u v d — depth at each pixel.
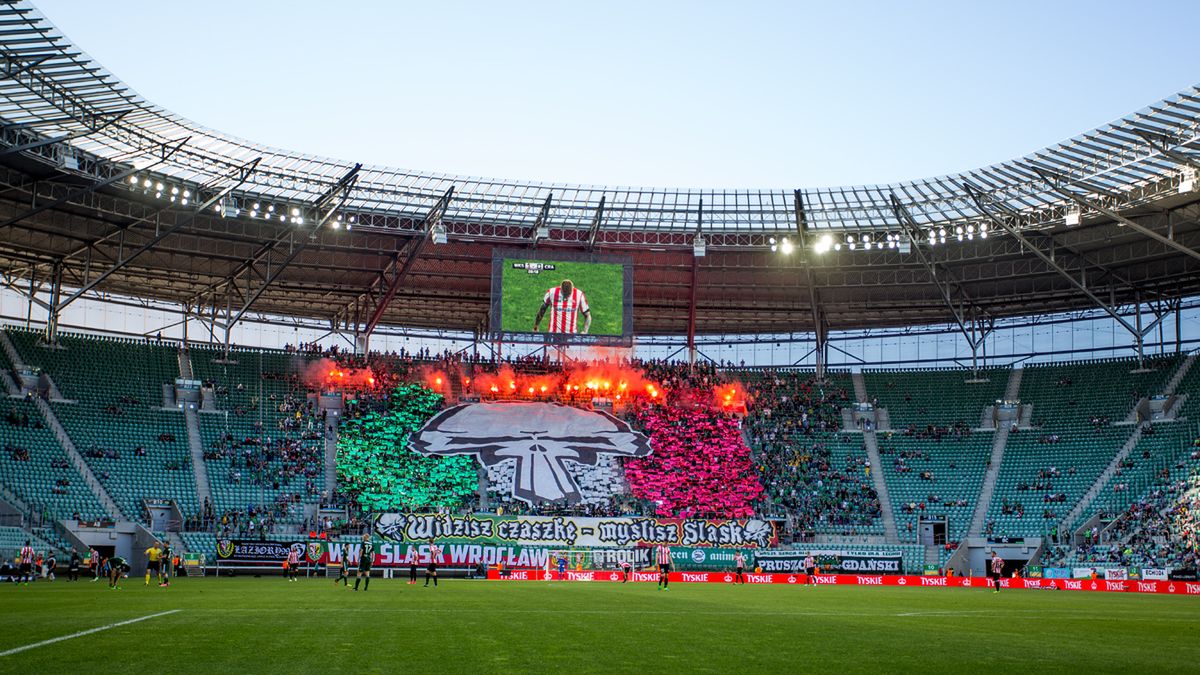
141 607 32.22
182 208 72.00
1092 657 21.70
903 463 87.06
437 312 96.25
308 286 86.75
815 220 80.94
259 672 17.23
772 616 32.75
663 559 54.91
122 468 74.06
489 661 19.41
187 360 86.62
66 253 77.25
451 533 74.12
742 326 99.75
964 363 97.69
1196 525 67.38
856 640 24.67
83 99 58.16
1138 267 81.94
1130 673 19.09
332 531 73.06
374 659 19.33
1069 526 76.62
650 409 89.44
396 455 80.62
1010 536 77.88
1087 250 79.44
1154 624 31.73
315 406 86.25
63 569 61.06
